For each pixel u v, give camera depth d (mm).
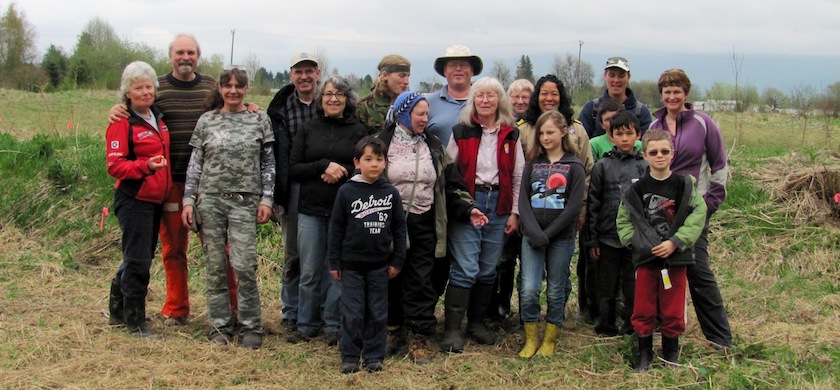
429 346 5383
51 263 7234
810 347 5160
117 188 5180
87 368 4625
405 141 5059
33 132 12156
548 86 5477
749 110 28891
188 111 5527
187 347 5102
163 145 5246
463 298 5258
